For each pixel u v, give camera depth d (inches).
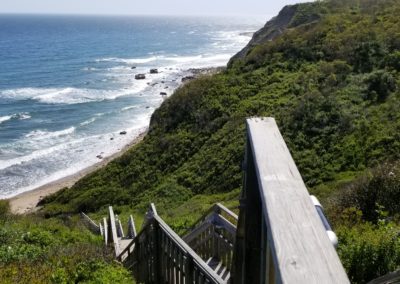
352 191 375.6
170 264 224.4
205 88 1195.3
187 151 1023.6
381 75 859.4
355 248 225.3
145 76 3216.0
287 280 55.6
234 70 1250.0
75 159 1632.6
